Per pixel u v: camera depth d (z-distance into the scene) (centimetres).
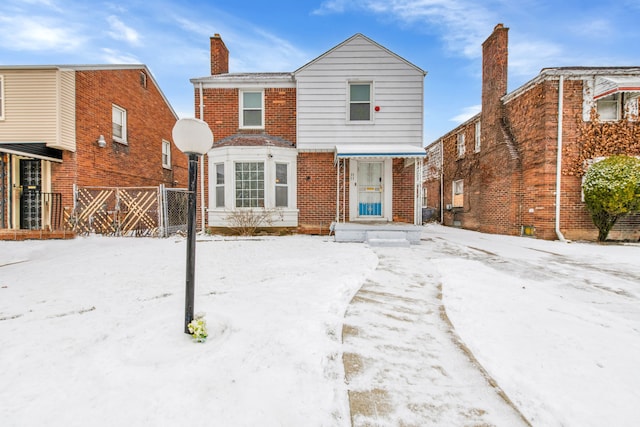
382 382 221
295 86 1139
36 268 581
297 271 521
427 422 181
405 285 471
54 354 244
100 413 176
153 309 348
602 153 1043
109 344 262
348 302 388
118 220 1047
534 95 1110
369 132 1091
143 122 1488
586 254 773
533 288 445
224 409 180
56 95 1027
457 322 326
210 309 333
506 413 189
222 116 1141
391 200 1073
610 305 400
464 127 1617
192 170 301
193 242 292
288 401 188
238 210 1042
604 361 244
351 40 1087
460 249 834
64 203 1082
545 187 1059
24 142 1027
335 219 1098
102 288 447
